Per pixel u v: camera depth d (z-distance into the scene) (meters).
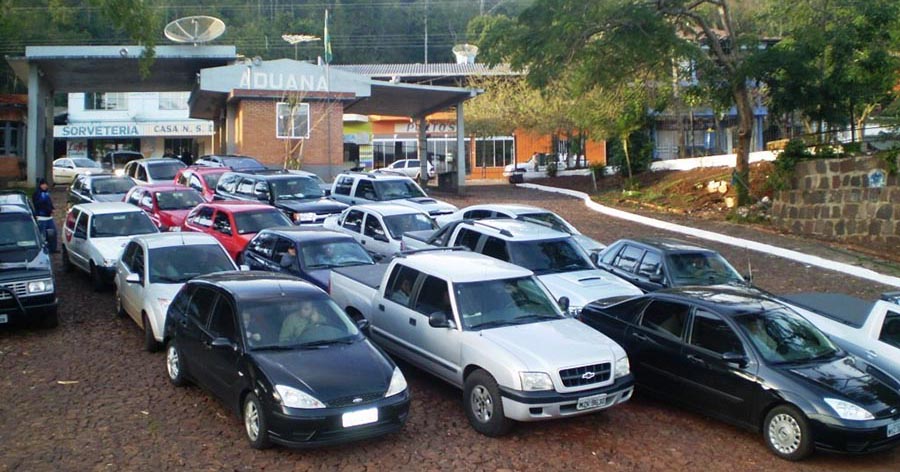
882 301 9.98
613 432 8.66
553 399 7.93
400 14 85.31
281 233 13.51
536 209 16.73
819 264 18.50
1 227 12.71
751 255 19.75
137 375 10.04
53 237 16.44
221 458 7.48
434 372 9.25
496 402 8.12
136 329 12.35
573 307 11.18
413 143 55.41
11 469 7.11
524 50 23.12
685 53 22.55
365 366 7.92
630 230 23.17
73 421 8.40
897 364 9.28
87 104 54.28
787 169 23.06
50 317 12.13
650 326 9.70
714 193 27.33
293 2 82.75
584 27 22.38
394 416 7.66
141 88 38.66
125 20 19.42
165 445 7.78
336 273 11.57
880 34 23.06
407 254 10.62
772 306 9.30
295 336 8.28
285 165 30.78
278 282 9.19
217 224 16.41
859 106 25.58
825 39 22.77
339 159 32.44
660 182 31.44
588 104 32.62
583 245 15.77
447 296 9.19
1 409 8.72
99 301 14.23
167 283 11.32
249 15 77.38
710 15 30.03
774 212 23.70
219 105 35.44
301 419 7.19
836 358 8.69
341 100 32.12
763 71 22.97
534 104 40.25
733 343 8.70
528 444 8.16
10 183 33.03
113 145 56.12
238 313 8.34
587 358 8.24
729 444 8.42
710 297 9.55
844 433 7.62
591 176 37.81
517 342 8.42
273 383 7.41
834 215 21.59
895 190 20.03
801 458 7.92
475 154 54.16
